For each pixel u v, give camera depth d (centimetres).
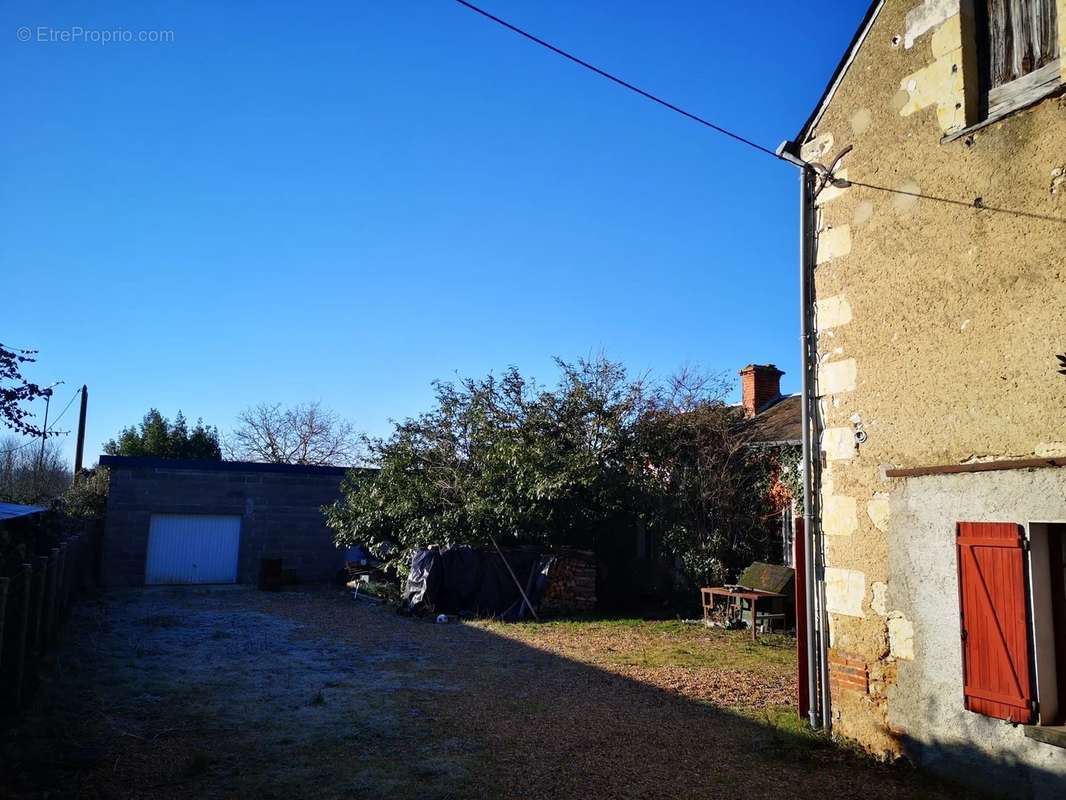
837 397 652
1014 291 521
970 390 544
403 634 1200
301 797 507
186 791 512
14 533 1181
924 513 567
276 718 695
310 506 2066
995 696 502
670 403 1659
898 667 580
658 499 1556
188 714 702
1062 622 494
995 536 511
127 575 1855
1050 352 496
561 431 1638
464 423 1672
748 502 1556
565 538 1591
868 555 612
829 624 647
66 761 559
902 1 625
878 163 634
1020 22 547
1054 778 471
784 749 607
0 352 870
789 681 876
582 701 771
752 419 1705
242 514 1994
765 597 1263
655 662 985
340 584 1984
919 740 560
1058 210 501
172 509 1916
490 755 596
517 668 938
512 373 1675
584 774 556
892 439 599
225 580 1964
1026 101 527
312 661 963
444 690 813
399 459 1656
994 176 543
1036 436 500
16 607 682
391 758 587
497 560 1473
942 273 572
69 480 2822
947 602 546
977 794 514
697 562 1506
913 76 611
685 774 557
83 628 1183
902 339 598
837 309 660
